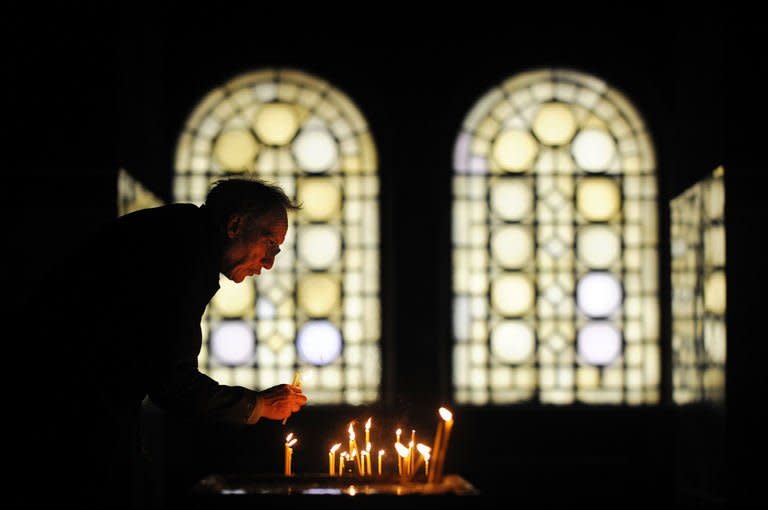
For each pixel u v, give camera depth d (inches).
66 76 219.8
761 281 225.1
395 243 287.9
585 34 295.7
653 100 295.6
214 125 296.7
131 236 125.3
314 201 294.8
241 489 140.8
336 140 296.4
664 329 293.3
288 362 290.5
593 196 298.5
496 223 295.9
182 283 124.3
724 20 229.1
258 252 132.6
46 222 217.3
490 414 280.4
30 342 120.3
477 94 294.4
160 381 125.0
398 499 131.3
